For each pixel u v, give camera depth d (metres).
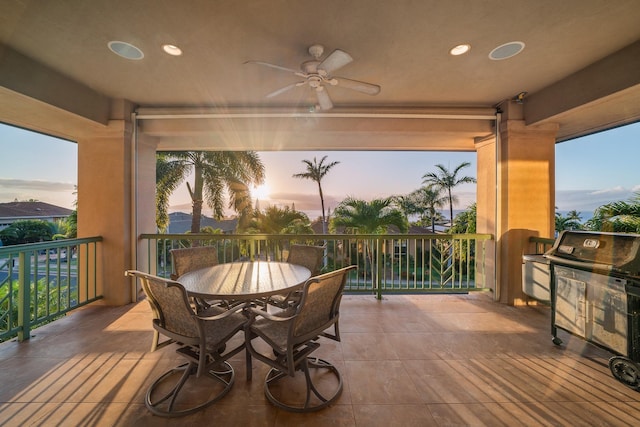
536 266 3.34
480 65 2.87
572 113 3.21
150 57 2.68
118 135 3.70
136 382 2.10
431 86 3.36
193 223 10.57
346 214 10.30
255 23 2.19
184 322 1.79
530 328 3.08
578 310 2.44
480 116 3.87
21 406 1.84
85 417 1.75
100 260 3.74
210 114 3.81
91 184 3.75
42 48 2.52
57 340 2.75
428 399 1.93
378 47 2.54
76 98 3.16
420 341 2.77
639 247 2.02
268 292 2.09
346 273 1.94
